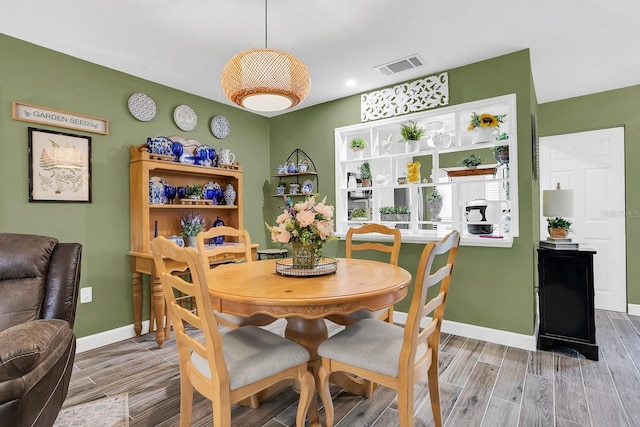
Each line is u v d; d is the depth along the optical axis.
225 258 3.15
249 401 1.87
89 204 2.69
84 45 2.47
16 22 2.16
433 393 1.60
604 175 3.52
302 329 1.93
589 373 2.18
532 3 2.03
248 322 2.02
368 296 1.46
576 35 2.41
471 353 2.51
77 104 2.63
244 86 1.82
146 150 2.80
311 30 2.31
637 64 2.88
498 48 2.60
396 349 1.47
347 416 1.76
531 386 2.03
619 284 3.46
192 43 2.46
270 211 4.24
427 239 2.99
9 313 1.55
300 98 1.96
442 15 2.15
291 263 2.06
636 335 2.83
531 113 2.75
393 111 3.27
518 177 2.65
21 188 2.36
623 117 3.39
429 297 3.04
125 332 2.86
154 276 2.64
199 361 1.42
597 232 3.56
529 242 2.61
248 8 2.05
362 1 1.99
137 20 2.16
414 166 3.13
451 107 2.94
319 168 3.81
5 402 1.03
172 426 1.69
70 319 1.67
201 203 3.25
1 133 2.28
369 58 2.74
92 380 2.15
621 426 1.65
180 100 3.34
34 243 1.72
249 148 4.01
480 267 2.80
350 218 3.83
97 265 2.73
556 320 2.52
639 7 2.07
